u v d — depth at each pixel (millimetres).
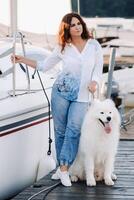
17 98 4723
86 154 4496
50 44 7375
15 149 4645
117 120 4449
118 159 5750
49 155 5227
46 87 5395
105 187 4590
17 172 4754
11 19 5719
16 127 4617
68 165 4609
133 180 4859
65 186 4602
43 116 5145
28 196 4402
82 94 4469
